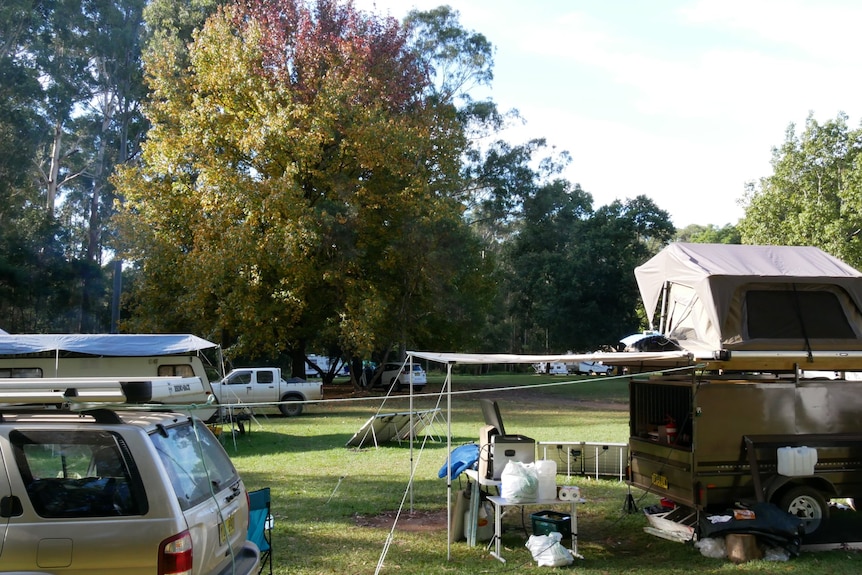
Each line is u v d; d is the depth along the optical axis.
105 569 4.27
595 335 53.91
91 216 52.00
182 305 30.00
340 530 9.10
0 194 41.75
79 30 47.25
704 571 7.30
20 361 17.42
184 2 48.16
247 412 19.36
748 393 8.22
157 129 33.44
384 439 17.23
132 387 4.51
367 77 34.72
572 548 7.96
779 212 37.56
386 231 35.22
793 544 7.75
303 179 32.97
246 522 5.63
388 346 37.16
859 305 8.65
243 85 32.19
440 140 38.06
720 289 8.48
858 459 8.30
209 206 31.09
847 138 36.84
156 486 4.43
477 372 64.75
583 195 63.72
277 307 30.75
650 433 9.32
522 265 58.12
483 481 8.15
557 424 21.61
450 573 7.30
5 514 4.30
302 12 36.56
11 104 43.84
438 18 48.91
